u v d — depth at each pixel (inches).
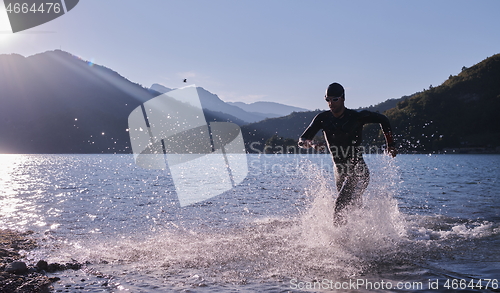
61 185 563.8
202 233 202.2
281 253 158.4
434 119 5398.6
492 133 5329.7
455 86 6466.5
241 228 215.9
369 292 109.7
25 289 113.0
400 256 151.6
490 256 149.1
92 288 115.2
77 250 166.4
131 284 119.1
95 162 2042.3
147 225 229.0
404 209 282.4
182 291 111.7
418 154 2989.7
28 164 1892.2
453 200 339.0
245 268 137.1
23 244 177.2
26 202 348.5
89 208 307.0
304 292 110.0
